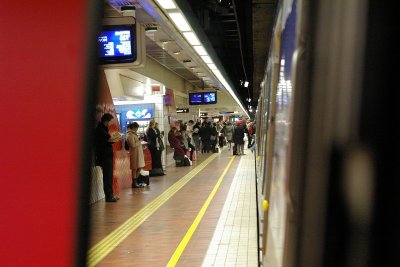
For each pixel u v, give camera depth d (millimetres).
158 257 5625
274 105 2143
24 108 2588
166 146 18438
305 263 1340
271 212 1989
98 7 2502
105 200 9812
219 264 5199
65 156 2525
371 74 1304
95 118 2562
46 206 2527
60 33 2469
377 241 1325
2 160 2551
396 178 1305
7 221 2590
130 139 11820
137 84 17562
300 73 1296
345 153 1310
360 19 1305
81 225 2533
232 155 23094
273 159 2037
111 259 5598
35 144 2555
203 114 38938
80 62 2518
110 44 6891
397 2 1299
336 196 1317
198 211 8398
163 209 8734
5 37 2551
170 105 20062
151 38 13508
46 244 2512
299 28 1295
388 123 1305
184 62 18531
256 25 10820
